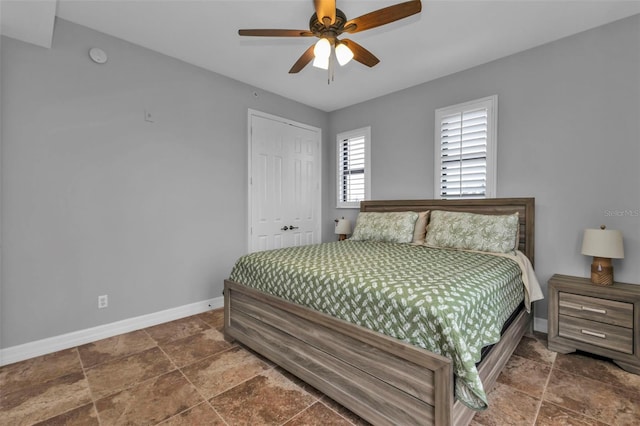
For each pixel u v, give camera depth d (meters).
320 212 4.56
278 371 2.07
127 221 2.73
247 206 3.64
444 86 3.37
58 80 2.37
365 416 1.50
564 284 2.30
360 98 4.09
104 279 2.61
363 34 2.55
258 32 1.99
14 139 2.19
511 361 2.19
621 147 2.36
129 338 2.60
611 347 2.11
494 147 2.99
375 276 1.69
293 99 4.14
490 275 1.86
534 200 2.75
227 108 3.44
